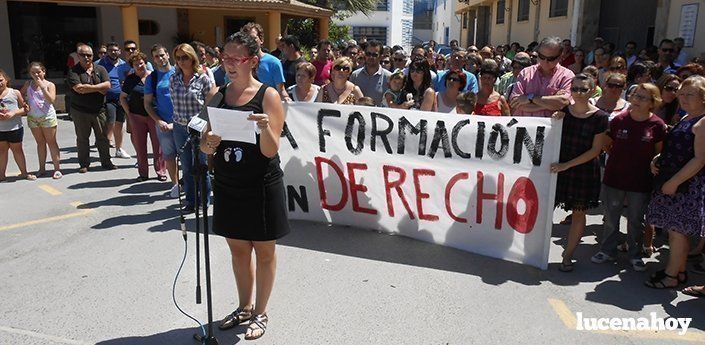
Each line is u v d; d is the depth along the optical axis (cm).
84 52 796
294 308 413
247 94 345
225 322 384
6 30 1708
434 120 509
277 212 361
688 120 431
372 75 718
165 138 664
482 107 582
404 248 523
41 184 759
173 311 409
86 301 425
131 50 893
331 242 536
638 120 463
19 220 609
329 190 575
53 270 480
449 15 4341
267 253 369
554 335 380
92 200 683
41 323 393
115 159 923
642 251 503
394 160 536
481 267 485
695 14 1055
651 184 470
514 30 2144
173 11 2011
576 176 464
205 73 606
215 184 358
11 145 764
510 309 413
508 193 489
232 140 339
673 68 938
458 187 511
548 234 473
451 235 524
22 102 768
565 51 1188
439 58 1229
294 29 2356
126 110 750
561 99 504
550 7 1748
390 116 529
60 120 1336
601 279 467
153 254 512
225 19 2077
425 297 430
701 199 430
